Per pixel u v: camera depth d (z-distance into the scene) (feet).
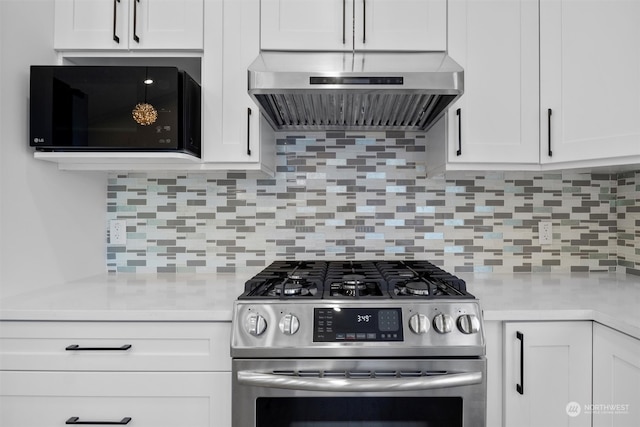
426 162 5.98
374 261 5.81
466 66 4.94
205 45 4.93
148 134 4.55
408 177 5.98
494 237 5.96
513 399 3.84
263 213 6.00
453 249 5.96
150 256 5.99
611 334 3.59
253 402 3.67
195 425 3.84
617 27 4.33
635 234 5.66
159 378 3.82
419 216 5.98
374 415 3.74
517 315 3.82
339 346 3.57
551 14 4.84
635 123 4.19
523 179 5.99
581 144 4.60
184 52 5.04
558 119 4.79
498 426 3.88
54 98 4.49
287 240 6.00
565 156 4.74
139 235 6.00
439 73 4.15
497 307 3.91
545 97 4.89
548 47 4.87
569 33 4.70
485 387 3.65
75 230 5.32
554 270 6.00
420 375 3.59
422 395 3.64
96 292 4.60
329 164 5.98
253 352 3.61
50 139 4.46
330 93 4.33
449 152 4.95
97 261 5.80
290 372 3.61
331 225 5.98
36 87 4.47
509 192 5.96
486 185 5.97
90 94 4.53
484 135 4.94
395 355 3.59
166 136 4.53
